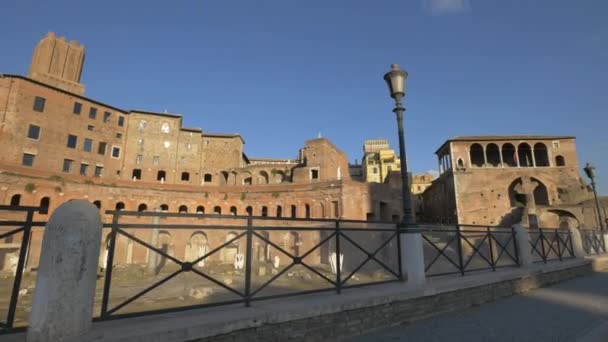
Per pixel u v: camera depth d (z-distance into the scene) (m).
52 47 55.88
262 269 24.25
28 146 44.81
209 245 30.00
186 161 60.06
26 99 45.31
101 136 53.56
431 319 7.29
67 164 49.12
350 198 42.31
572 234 17.09
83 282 4.10
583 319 7.30
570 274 13.71
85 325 4.08
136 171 57.38
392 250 13.66
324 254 26.36
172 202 47.28
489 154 57.03
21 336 4.15
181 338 4.38
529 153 55.66
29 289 19.31
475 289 8.76
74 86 56.75
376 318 6.55
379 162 78.19
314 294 6.95
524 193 47.12
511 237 12.43
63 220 4.10
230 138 63.94
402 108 9.16
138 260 27.05
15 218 34.47
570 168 47.91
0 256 24.94
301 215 45.44
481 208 47.47
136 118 57.91
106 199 43.03
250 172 60.47
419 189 81.75
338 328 5.98
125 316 4.76
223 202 49.09
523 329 6.53
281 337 5.31
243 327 4.93
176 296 15.27
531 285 11.05
